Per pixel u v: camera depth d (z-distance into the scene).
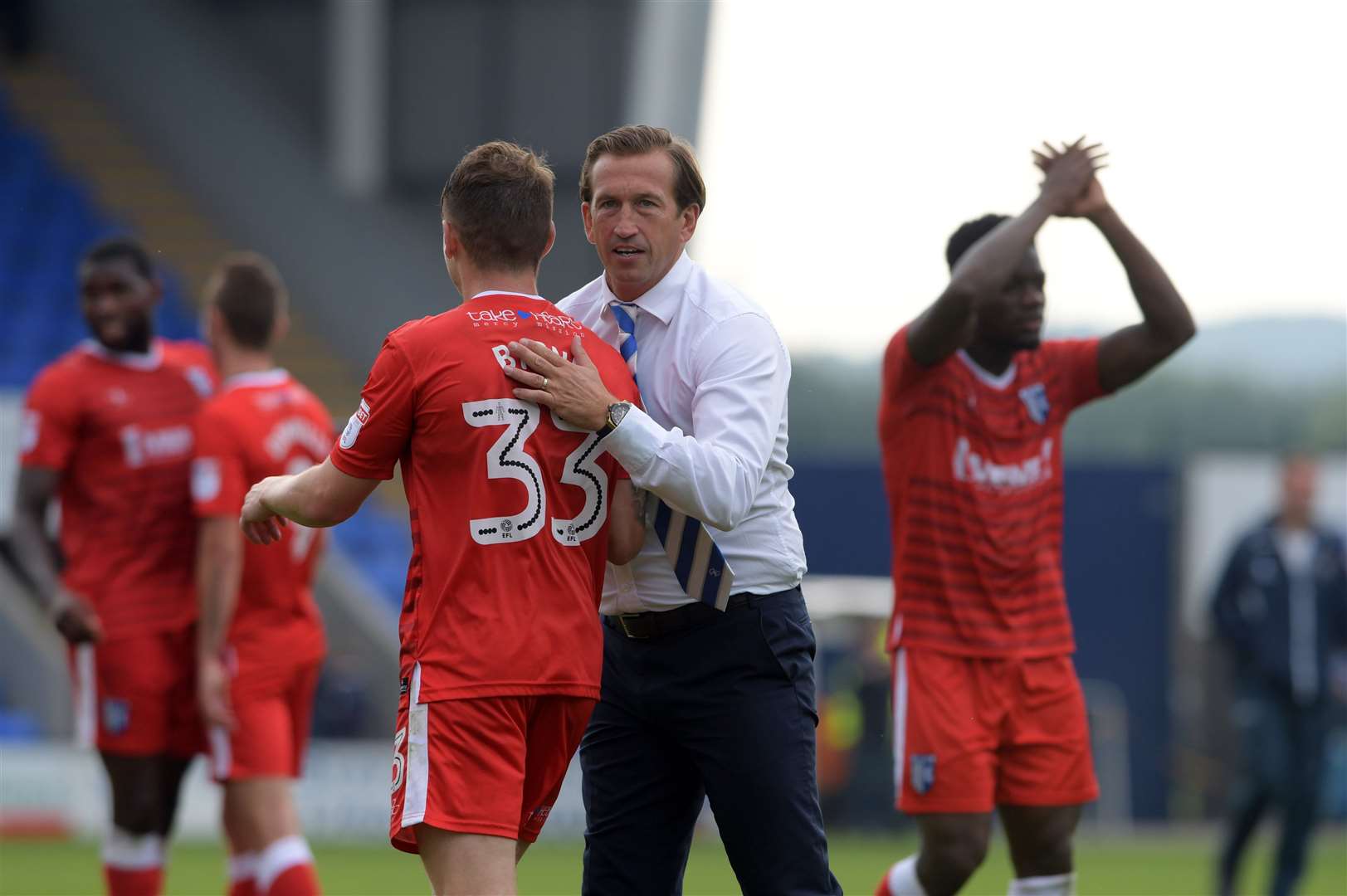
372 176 69.44
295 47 71.50
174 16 74.88
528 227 15.59
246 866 22.91
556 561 15.16
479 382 14.96
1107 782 76.56
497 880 14.75
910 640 20.84
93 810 49.75
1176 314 21.02
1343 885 44.25
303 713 23.72
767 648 16.41
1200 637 76.94
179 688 24.14
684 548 16.17
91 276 24.20
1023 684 20.77
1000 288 19.98
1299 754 36.22
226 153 72.75
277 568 22.98
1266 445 175.00
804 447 168.00
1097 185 20.64
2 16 76.12
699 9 61.47
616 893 17.08
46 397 24.12
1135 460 78.00
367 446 15.11
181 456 24.31
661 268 16.44
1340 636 36.56
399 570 64.06
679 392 16.22
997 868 47.88
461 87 65.38
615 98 61.72
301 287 70.50
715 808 16.61
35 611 55.12
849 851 54.12
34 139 74.31
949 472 20.81
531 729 15.30
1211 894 39.69
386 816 53.09
